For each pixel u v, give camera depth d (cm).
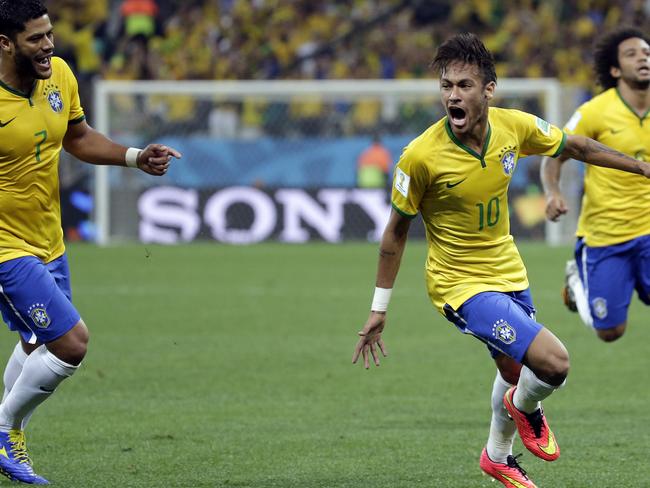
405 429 2125
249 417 2238
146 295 4088
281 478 1750
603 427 2125
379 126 5912
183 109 5984
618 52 2430
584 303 2538
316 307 3806
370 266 4912
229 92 5950
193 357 2931
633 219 2447
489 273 1647
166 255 5362
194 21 7431
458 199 1614
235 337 3238
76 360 1664
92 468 1811
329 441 2019
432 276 1677
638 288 2511
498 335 1580
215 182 5919
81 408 2322
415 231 5997
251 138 5919
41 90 1686
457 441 2017
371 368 2789
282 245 5784
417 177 1609
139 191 5906
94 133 1816
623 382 2589
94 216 5997
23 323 1667
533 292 4106
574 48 7231
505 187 1631
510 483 1662
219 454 1916
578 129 2469
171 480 1734
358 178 5869
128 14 7200
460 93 1548
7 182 1680
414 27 7494
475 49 1555
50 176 1719
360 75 7081
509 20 7375
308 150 5900
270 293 4138
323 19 7462
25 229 1712
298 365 2828
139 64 7088
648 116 2438
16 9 1596
